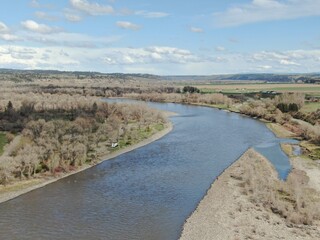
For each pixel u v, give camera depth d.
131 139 127.12
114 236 56.78
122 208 68.00
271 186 74.00
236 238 54.53
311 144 122.12
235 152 111.38
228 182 80.94
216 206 67.31
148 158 105.00
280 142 127.50
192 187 79.44
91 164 97.75
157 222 61.69
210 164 97.75
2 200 71.62
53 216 64.31
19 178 82.69
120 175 88.81
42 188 79.12
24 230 58.75
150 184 81.81
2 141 109.94
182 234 57.03
